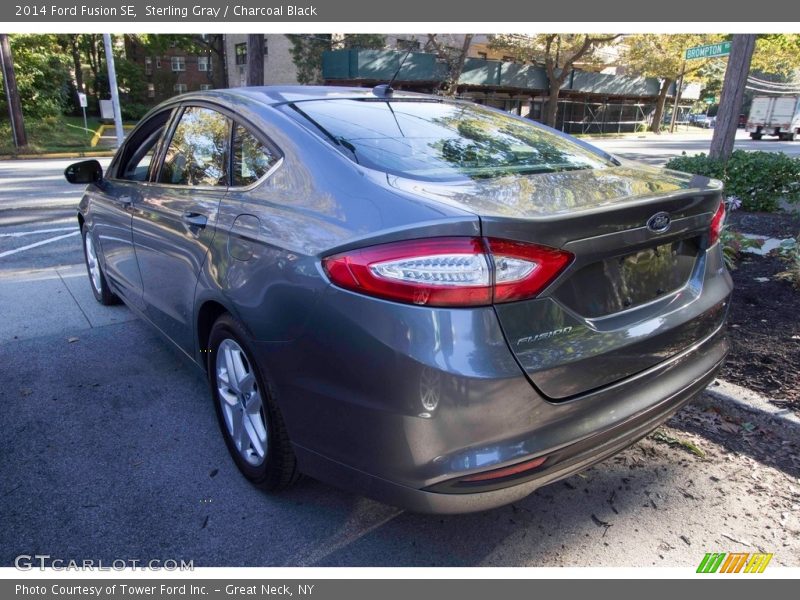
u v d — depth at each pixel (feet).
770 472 9.46
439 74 112.78
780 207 28.63
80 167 13.75
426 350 6.00
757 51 94.48
